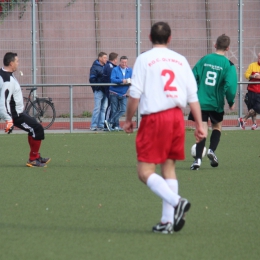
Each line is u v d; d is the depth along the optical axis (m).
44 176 29.23
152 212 21.38
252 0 56.97
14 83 31.14
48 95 54.19
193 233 18.64
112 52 53.78
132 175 29.38
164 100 17.81
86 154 37.28
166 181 18.58
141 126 18.14
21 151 38.78
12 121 30.95
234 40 57.94
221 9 57.78
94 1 56.28
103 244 17.44
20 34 54.50
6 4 54.34
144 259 16.08
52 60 55.47
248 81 54.66
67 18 55.56
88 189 25.75
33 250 16.86
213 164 31.06
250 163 33.41
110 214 21.11
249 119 57.38
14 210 21.81
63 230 18.98
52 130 52.88
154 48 18.23
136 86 17.89
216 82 30.25
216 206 22.48
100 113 52.09
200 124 18.66
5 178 28.67
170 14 57.38
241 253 16.66
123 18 56.88
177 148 18.25
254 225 19.66
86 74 55.97
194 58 57.84
